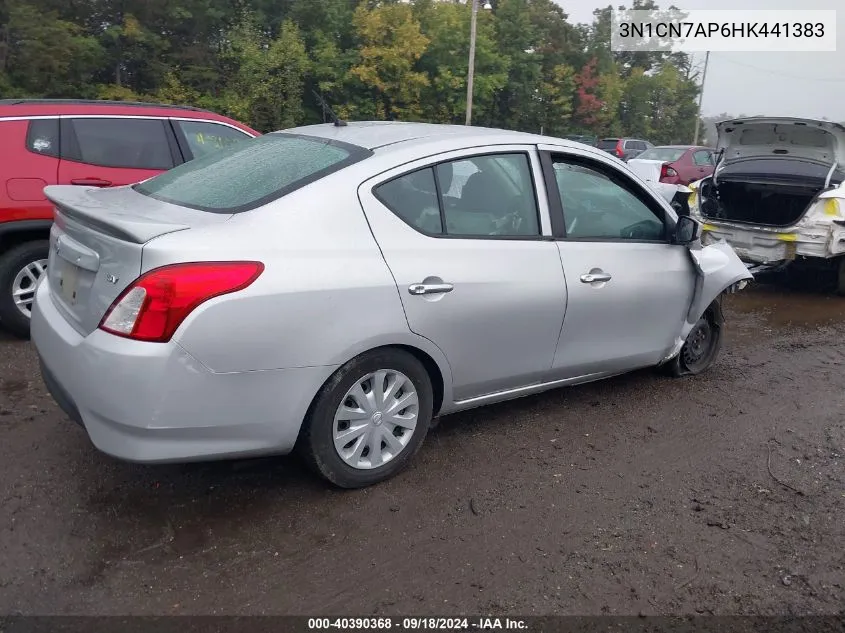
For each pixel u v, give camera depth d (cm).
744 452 410
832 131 760
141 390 272
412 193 342
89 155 561
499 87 3500
